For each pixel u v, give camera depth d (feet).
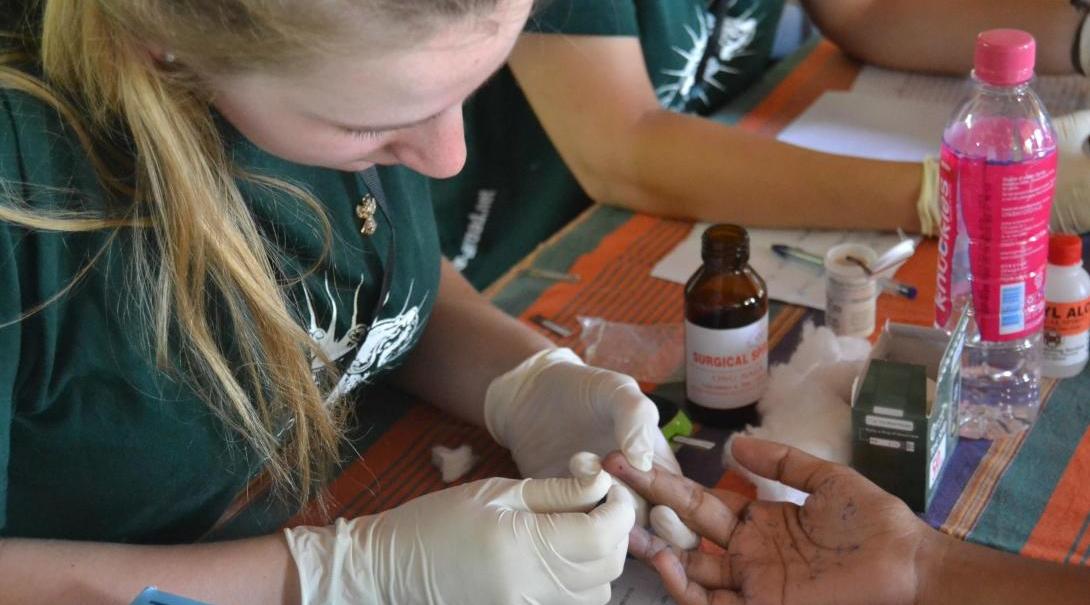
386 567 2.42
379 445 2.93
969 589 2.36
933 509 2.62
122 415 2.41
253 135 2.11
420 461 2.88
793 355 2.93
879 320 3.13
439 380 2.98
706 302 2.75
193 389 2.44
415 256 2.80
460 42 1.91
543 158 4.28
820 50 4.49
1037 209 2.66
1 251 2.15
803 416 2.74
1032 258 2.70
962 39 4.09
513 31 1.98
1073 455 2.70
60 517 2.52
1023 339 2.78
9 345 2.19
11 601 2.34
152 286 2.32
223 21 1.89
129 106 2.14
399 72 1.91
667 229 3.62
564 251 3.54
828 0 4.32
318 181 2.54
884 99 4.07
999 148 2.66
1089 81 4.05
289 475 2.67
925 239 3.41
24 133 2.18
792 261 3.38
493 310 3.08
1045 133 2.67
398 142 2.13
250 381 2.50
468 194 4.37
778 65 4.44
